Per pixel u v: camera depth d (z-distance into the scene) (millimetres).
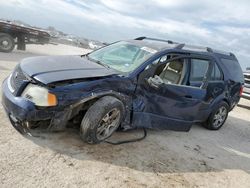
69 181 3139
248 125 7801
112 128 4176
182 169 4047
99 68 4316
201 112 5727
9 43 13141
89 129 3846
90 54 5355
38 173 3146
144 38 6023
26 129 3721
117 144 4281
